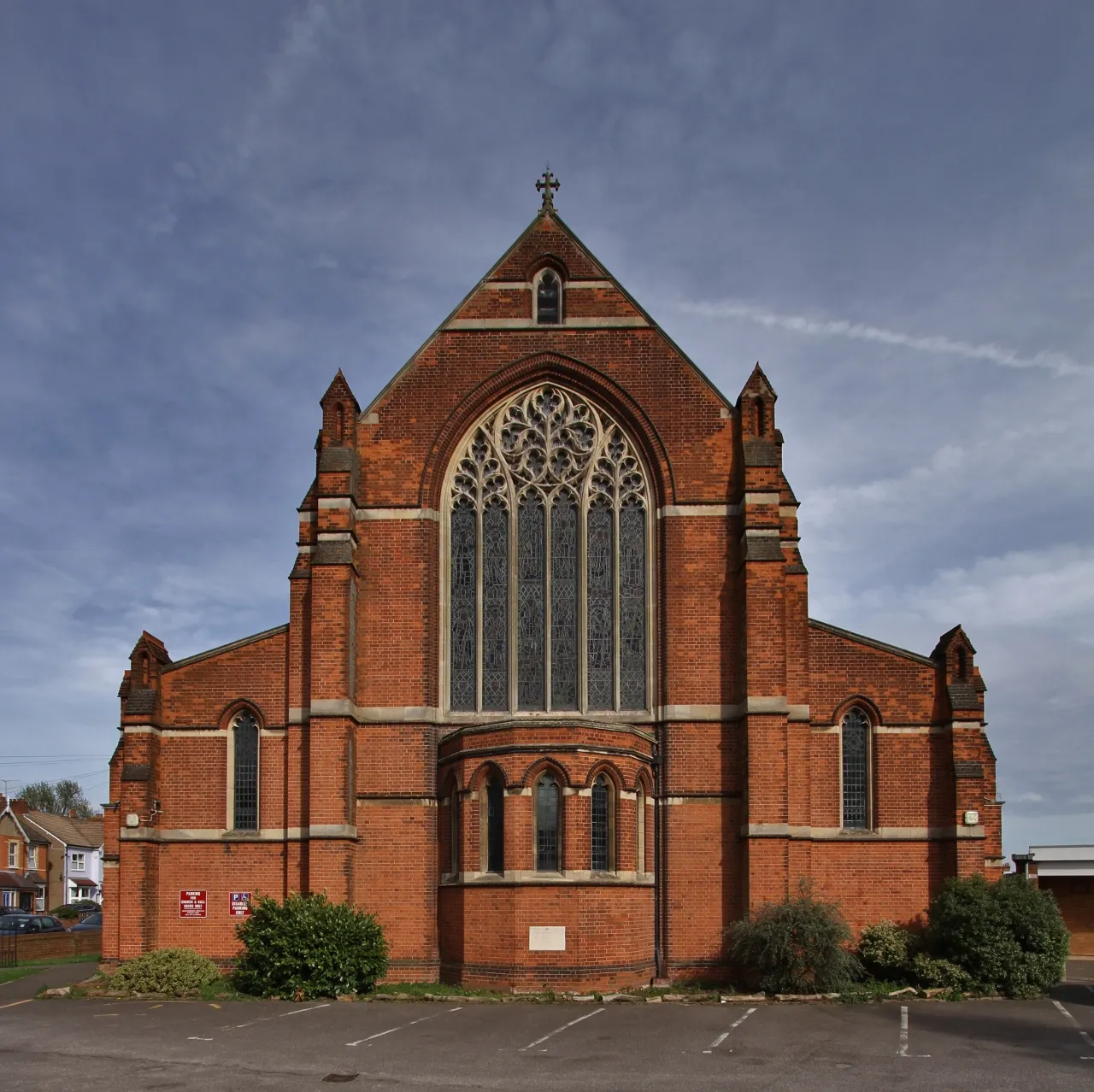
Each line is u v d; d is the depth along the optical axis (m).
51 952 47.84
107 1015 27.14
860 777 33.78
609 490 35.12
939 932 31.31
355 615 33.97
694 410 35.00
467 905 31.02
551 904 30.14
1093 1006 28.61
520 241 36.25
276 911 30.70
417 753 33.34
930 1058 21.59
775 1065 20.98
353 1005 28.55
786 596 34.31
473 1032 24.42
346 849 32.00
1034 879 47.03
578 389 35.62
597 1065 20.98
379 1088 19.06
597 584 34.72
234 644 34.34
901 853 33.12
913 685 33.94
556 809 30.84
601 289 35.84
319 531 33.75
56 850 110.38
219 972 31.89
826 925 29.70
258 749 33.91
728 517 34.41
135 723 33.47
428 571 34.38
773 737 31.97
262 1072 20.30
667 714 33.38
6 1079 19.84
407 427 35.28
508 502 35.12
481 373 35.50
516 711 33.97
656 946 32.22
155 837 33.19
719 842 32.66
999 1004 28.83
